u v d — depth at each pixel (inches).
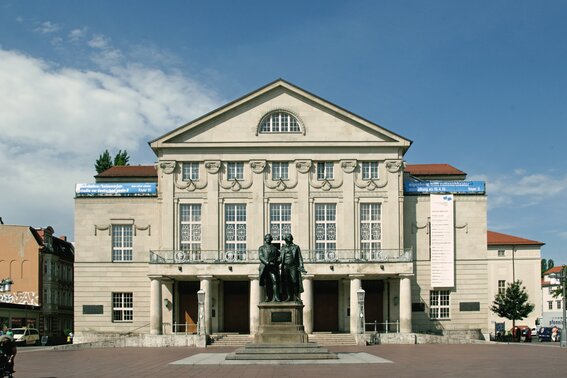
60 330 3814.0
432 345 2250.2
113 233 2780.5
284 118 2775.6
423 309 2738.7
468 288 2753.4
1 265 3484.3
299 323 1380.4
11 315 3115.2
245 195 2738.7
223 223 2726.4
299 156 2751.0
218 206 2726.4
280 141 2748.5
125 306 2755.9
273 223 2733.8
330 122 2763.3
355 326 2504.9
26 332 2945.4
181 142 2748.5
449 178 3260.3
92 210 2787.9
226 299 2714.1
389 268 2512.3
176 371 1171.3
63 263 3890.3
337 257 2647.6
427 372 1119.6
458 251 2770.7
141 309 2743.6
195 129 2763.3
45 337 3031.5
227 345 2299.5
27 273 3472.0
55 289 3703.3
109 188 2797.7
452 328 2733.8
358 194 2741.1
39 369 1306.6
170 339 2292.1
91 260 2765.7
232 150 2753.4
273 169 2763.3
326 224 2738.7
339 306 2691.9
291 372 1103.6
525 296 3690.9
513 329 3144.7
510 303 3668.8
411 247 2770.7
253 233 2714.1
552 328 3102.9
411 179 3002.0
